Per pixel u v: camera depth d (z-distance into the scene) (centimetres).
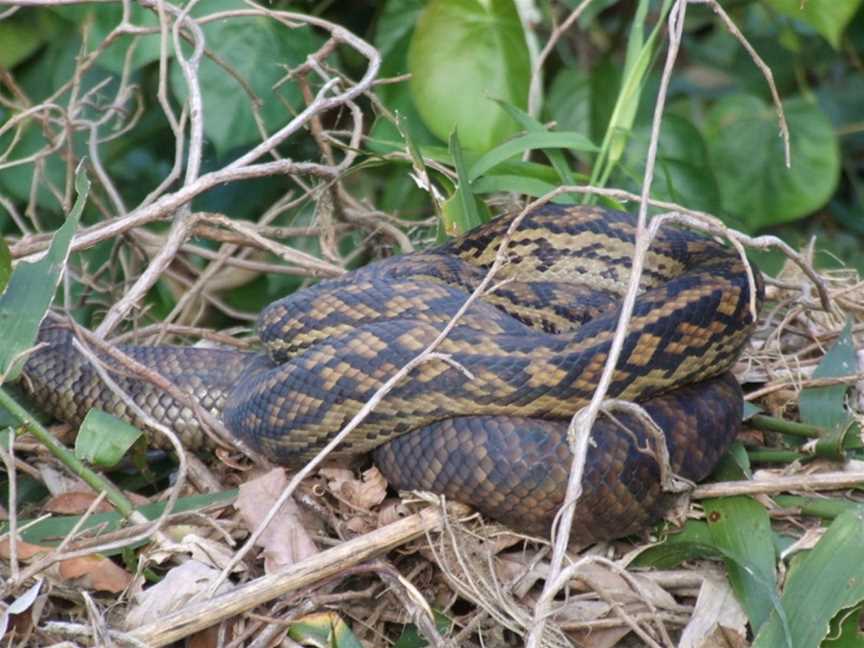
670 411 636
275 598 582
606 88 1077
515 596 605
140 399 744
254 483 640
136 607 586
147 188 1094
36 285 648
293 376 659
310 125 864
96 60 947
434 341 618
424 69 933
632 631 597
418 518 606
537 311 762
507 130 933
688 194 1012
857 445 670
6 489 727
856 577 562
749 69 1205
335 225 901
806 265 676
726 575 607
